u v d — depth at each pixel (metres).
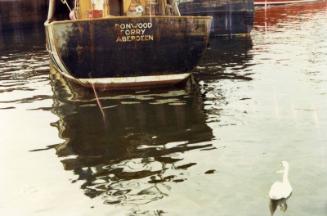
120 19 12.20
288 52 19.72
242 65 17.22
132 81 13.05
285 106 11.04
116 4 14.33
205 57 19.81
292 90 12.64
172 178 7.22
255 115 10.41
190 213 6.12
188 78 14.59
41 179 7.47
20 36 32.09
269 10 44.16
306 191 6.52
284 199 6.12
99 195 6.79
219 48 22.45
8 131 10.10
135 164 7.85
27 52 23.80
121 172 7.56
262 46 22.20
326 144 8.34
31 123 10.62
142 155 8.25
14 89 14.49
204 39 12.96
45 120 10.82
